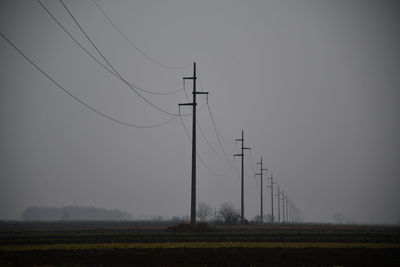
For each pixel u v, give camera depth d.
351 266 33.69
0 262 34.28
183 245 44.41
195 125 74.75
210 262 34.94
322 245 44.62
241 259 36.16
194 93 76.06
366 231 70.38
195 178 71.75
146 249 41.28
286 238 53.19
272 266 33.41
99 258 36.50
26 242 47.94
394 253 39.44
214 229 68.56
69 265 33.41
